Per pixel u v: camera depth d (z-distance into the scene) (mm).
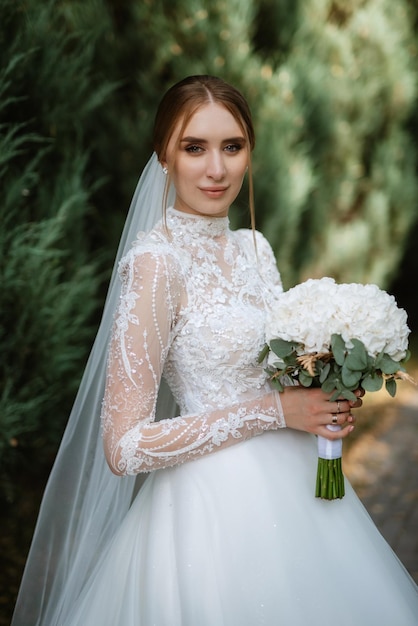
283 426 2350
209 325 2342
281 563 2277
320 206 7484
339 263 7707
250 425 2320
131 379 2209
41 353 4508
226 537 2299
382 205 8078
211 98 2371
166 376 2453
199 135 2367
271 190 6480
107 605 2400
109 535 2689
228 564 2273
